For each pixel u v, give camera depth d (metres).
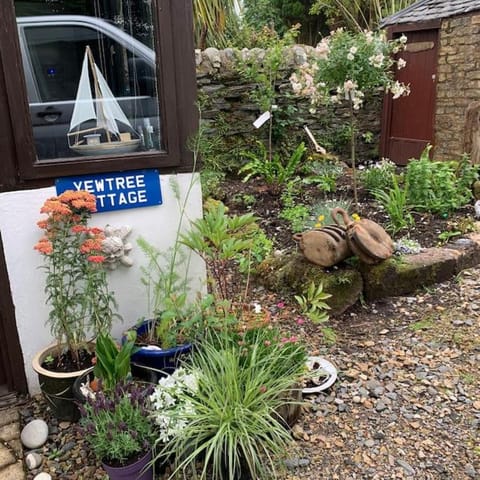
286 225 4.52
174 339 2.30
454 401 2.35
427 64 6.20
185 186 2.54
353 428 2.19
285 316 3.10
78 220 2.22
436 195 4.67
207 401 1.93
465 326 2.98
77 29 2.30
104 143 2.40
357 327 3.03
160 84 2.38
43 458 2.09
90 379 2.18
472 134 5.50
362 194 5.17
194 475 1.77
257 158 5.48
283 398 2.08
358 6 10.05
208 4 6.77
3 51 2.10
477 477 1.92
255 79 5.64
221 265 2.94
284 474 1.93
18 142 2.19
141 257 2.52
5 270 2.31
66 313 2.28
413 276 3.38
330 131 6.45
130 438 1.81
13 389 2.47
